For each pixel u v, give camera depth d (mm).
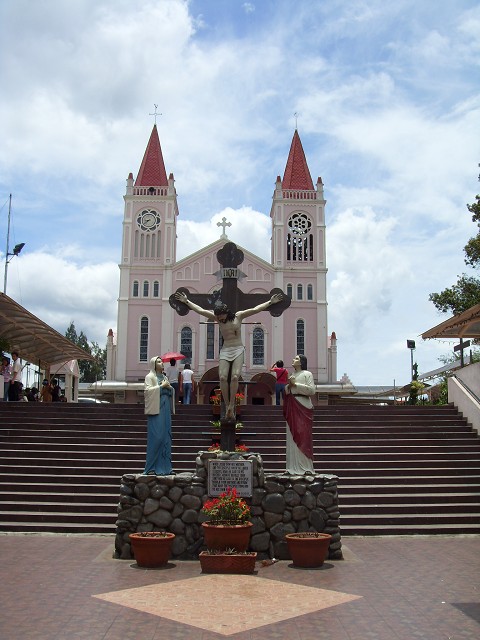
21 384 22562
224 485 9883
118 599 7191
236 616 6629
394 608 6996
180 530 9781
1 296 18234
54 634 5969
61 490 13680
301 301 47125
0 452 15750
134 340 46531
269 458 16062
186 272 47594
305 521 9867
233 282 11086
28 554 9836
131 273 47594
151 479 9930
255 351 45938
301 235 48781
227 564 8664
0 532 11844
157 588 7715
